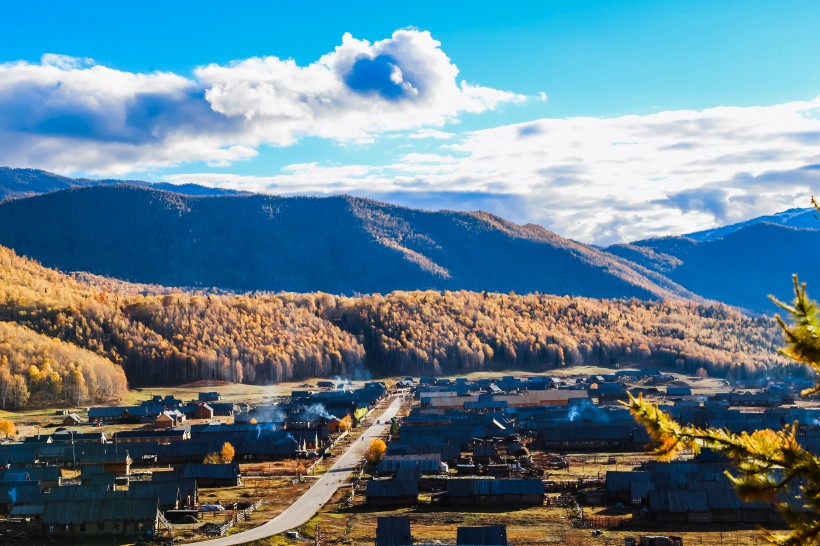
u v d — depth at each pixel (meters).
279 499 138.00
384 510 129.75
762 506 119.12
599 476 153.62
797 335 21.39
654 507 120.06
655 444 23.22
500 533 99.94
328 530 115.50
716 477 131.62
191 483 128.12
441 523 119.81
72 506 114.62
